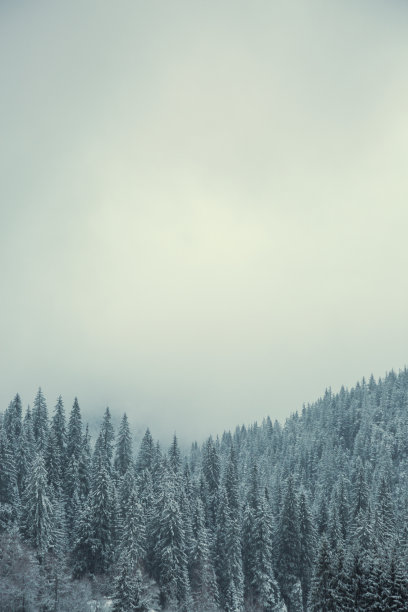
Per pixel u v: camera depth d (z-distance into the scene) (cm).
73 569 6206
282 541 7338
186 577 6494
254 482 8506
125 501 7375
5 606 4956
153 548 6681
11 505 6938
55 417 8756
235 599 6712
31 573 5403
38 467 6531
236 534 7088
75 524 7225
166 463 8844
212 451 9281
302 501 7512
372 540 6412
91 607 5644
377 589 4562
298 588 6912
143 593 5747
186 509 7344
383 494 8031
